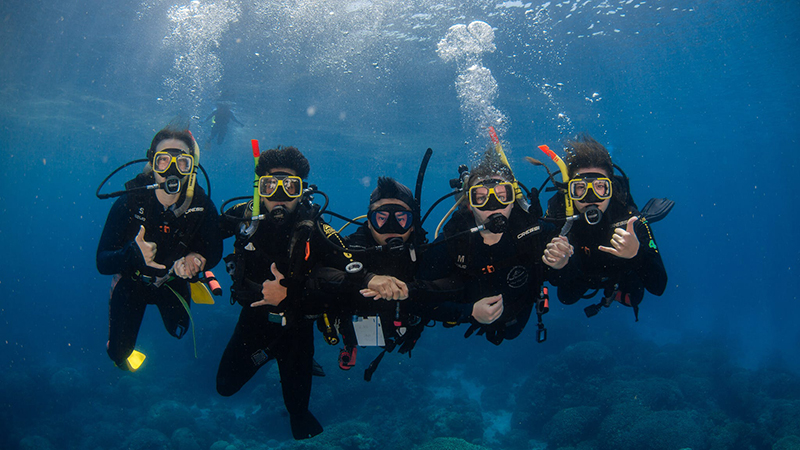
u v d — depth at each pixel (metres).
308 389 3.54
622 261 3.42
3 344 25.31
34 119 29.09
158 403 16.84
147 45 16.45
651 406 14.59
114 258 3.11
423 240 3.36
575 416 14.25
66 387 18.22
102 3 13.73
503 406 17.69
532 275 3.25
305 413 3.58
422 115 24.23
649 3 13.95
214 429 15.38
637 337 25.08
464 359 21.78
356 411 15.98
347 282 2.91
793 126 32.03
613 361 18.09
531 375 17.86
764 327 32.41
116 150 39.69
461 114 23.80
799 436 12.24
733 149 41.84
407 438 13.83
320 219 3.24
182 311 3.88
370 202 3.18
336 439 13.37
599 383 16.38
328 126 27.23
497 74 18.50
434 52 16.41
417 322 3.56
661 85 21.02
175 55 17.11
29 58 18.22
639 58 17.67
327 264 3.27
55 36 16.19
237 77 19.06
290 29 14.64
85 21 14.88
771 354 24.28
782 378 17.69
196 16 14.12
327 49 16.11
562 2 13.67
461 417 14.70
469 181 3.16
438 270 3.36
